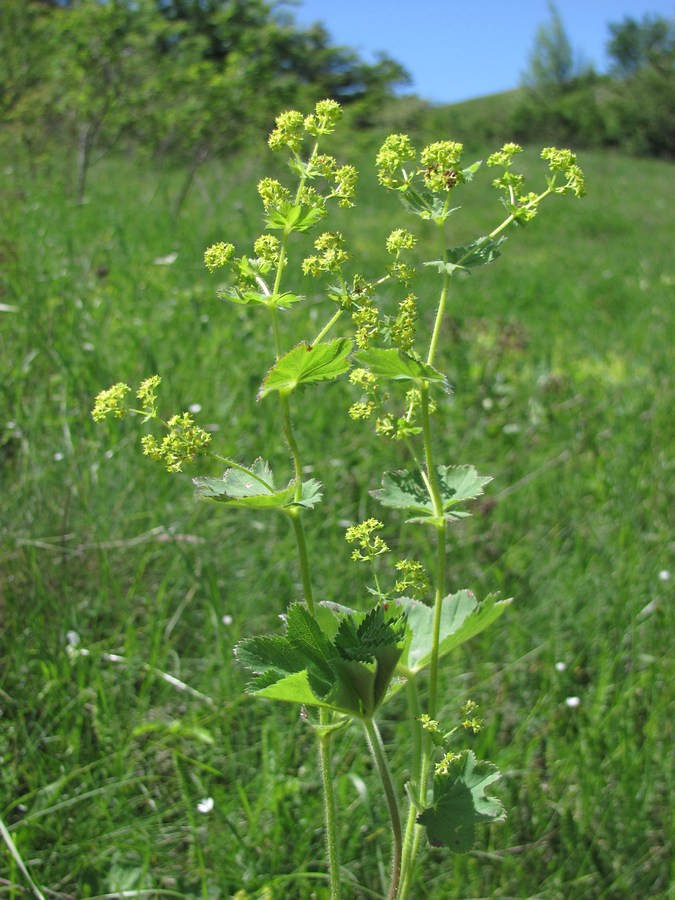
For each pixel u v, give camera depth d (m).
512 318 6.84
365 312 1.49
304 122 1.50
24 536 3.01
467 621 1.65
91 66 9.70
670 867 2.33
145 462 3.45
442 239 1.54
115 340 4.38
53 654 2.61
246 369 4.38
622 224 15.76
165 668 2.74
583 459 4.38
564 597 3.21
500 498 3.87
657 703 2.69
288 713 2.61
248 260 1.51
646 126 39.81
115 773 2.31
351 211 11.12
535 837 2.39
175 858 2.21
